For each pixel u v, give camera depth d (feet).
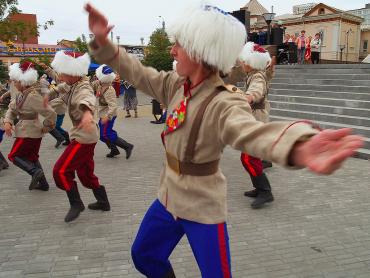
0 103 23.53
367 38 138.82
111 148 23.49
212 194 6.53
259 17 120.57
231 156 23.61
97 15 6.67
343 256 11.20
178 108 6.49
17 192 16.96
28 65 16.03
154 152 25.14
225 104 5.82
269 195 14.94
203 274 6.63
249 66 15.07
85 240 12.22
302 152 4.03
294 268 10.57
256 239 12.27
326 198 15.96
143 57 85.25
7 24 50.57
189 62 6.18
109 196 16.34
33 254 11.34
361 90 33.12
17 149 16.44
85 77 13.20
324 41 121.08
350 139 3.60
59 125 26.53
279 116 33.27
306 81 39.91
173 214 6.77
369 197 16.06
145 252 7.40
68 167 13.10
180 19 5.96
